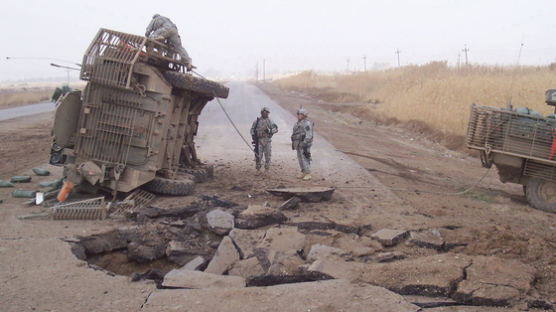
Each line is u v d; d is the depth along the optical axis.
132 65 7.10
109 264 5.70
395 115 25.27
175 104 8.33
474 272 4.94
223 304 4.02
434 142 19.02
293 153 13.84
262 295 4.23
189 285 4.51
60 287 4.32
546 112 17.64
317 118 25.75
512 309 4.32
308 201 7.98
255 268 5.26
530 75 24.42
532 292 4.68
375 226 6.73
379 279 4.71
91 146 7.45
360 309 3.96
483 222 7.22
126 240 5.99
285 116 24.41
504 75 26.92
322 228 6.62
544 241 6.22
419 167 13.09
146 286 4.49
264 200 7.97
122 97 7.41
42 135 17.41
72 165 7.34
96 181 7.26
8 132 18.14
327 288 4.41
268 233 6.04
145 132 7.46
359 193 9.01
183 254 5.78
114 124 7.42
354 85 43.44
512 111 8.91
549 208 8.55
